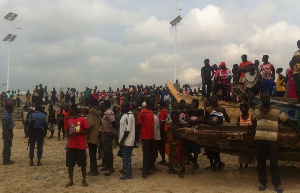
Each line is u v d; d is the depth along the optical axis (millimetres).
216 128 8492
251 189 6973
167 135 8508
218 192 6789
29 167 9883
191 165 9766
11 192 7051
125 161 8016
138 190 6980
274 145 6703
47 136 18531
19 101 30750
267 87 11398
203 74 13383
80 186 7383
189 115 9211
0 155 12656
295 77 8188
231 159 10594
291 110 8195
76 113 7508
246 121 8547
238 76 11789
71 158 7410
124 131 7898
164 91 22344
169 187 7211
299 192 6629
